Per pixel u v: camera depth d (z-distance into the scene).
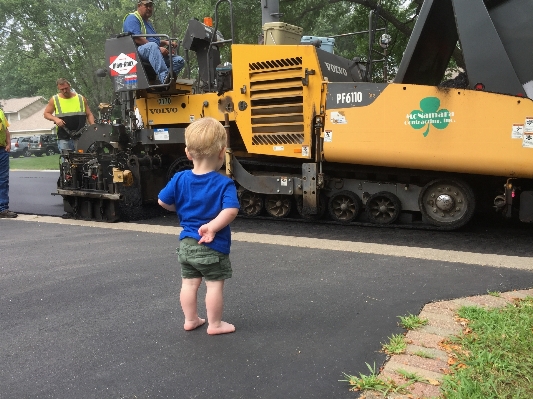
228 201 2.88
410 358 2.69
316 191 6.61
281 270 4.42
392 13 17.00
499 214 7.05
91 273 4.48
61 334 3.19
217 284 3.04
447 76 7.75
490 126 5.45
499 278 4.05
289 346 2.91
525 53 5.41
